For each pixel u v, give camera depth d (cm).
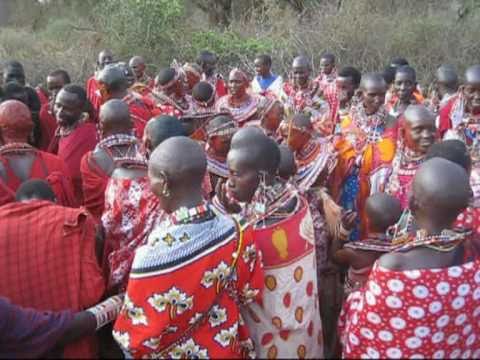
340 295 335
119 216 294
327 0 1579
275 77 852
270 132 491
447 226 212
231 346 225
